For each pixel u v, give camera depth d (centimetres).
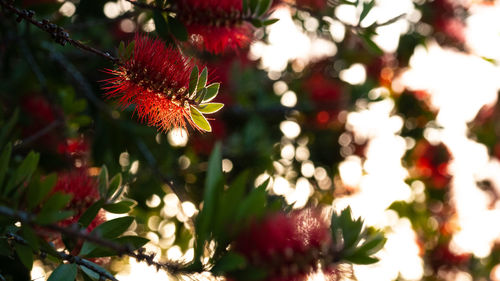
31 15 157
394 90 532
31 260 149
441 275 525
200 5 191
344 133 516
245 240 134
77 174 190
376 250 144
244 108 473
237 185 138
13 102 334
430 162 528
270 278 133
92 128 343
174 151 417
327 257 138
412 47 488
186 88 166
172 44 196
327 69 512
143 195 363
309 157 506
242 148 442
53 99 303
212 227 138
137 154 347
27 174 151
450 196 535
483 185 553
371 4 234
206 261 140
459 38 480
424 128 530
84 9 331
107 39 346
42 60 336
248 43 202
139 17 280
